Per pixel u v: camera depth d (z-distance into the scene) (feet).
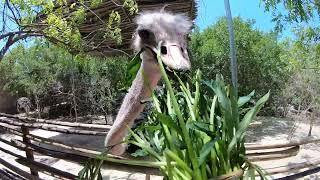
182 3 12.65
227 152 3.45
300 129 26.08
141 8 13.26
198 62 30.14
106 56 18.81
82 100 36.55
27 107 37.68
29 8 12.95
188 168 3.34
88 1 14.20
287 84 30.19
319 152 18.75
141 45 5.30
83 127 11.05
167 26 4.86
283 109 31.78
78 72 35.47
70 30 13.61
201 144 3.53
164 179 3.51
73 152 7.52
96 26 15.37
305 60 19.97
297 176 6.53
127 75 6.22
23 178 10.78
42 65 36.60
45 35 14.05
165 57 4.59
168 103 4.10
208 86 3.85
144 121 5.65
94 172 4.13
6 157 19.25
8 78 39.01
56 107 39.14
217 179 3.32
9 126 11.88
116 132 6.26
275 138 23.88
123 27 15.20
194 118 3.73
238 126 3.56
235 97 3.74
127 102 6.06
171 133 3.55
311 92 25.21
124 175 16.37
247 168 3.70
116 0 14.05
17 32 13.76
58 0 13.08
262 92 31.19
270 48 31.14
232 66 4.65
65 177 8.09
